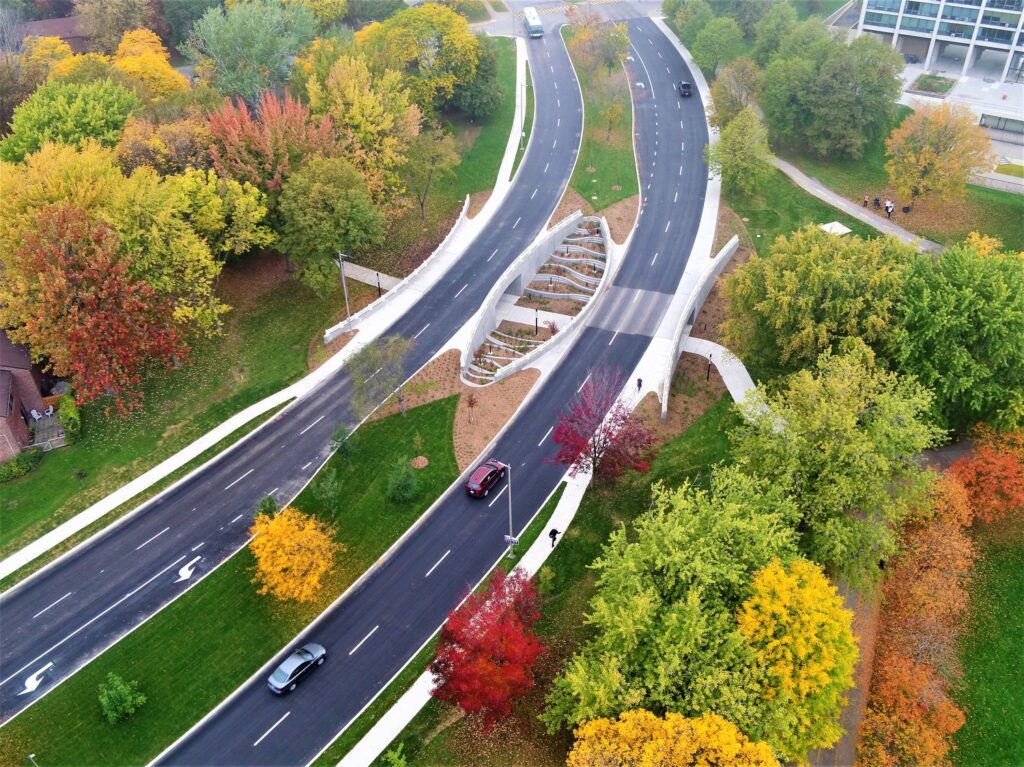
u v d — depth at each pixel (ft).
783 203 288.30
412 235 277.03
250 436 201.98
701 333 235.20
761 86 312.50
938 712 145.18
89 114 234.99
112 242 185.16
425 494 186.50
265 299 244.63
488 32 433.48
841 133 294.66
